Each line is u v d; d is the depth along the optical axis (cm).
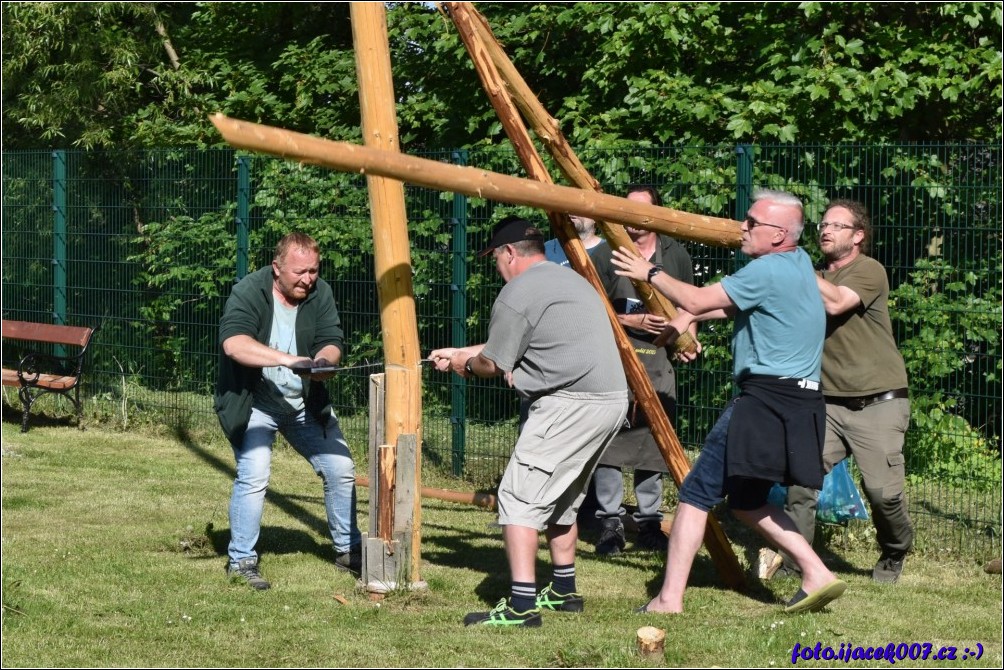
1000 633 683
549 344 663
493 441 1109
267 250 1249
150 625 670
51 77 1848
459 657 616
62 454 1202
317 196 1222
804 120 1195
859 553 878
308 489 1057
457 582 766
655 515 881
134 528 906
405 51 1525
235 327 743
